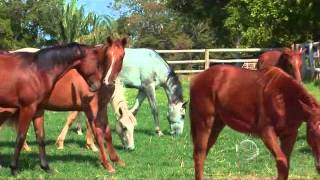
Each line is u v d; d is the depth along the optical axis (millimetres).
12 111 8828
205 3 43375
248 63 27547
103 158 9398
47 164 9227
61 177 8805
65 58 8750
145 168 9688
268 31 30891
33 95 8586
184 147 11977
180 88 13695
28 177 8766
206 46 62844
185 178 8789
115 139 12789
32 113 8648
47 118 16516
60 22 43594
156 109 13797
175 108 13617
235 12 32438
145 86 13688
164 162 10250
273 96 6922
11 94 8531
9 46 48625
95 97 9492
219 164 10062
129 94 22031
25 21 52500
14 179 8609
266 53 14203
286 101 6867
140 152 11266
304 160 10359
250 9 30328
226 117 7543
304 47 26688
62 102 9703
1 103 8586
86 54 8836
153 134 13773
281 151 6902
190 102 7945
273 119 6949
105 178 8719
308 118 6617
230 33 43969
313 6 27953
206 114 7699
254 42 31984
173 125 13656
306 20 29359
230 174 9219
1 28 48188
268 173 9281
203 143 7820
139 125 15195
